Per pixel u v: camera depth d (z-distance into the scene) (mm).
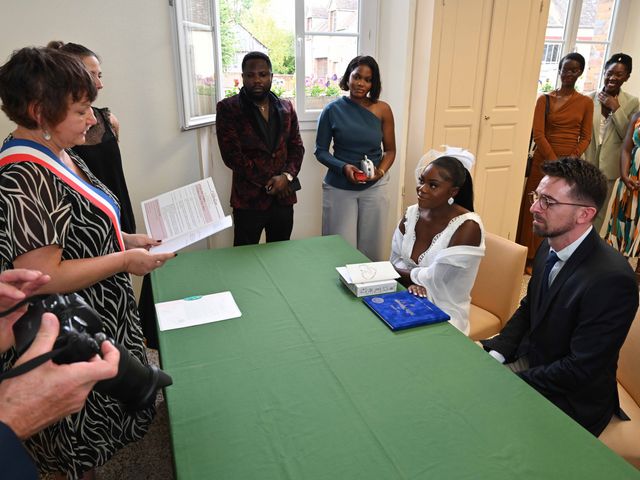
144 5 2264
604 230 3574
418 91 2967
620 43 4012
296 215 3377
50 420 561
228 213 3150
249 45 3031
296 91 3131
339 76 3211
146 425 1252
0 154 957
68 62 917
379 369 1067
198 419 908
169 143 2561
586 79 4074
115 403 1140
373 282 1456
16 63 878
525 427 884
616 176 3410
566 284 1248
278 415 917
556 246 1290
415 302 1379
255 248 1905
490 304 1890
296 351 1143
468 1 2785
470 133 3115
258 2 2928
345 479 765
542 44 3092
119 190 1814
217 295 1452
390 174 3178
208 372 1059
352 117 2629
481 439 853
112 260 1046
